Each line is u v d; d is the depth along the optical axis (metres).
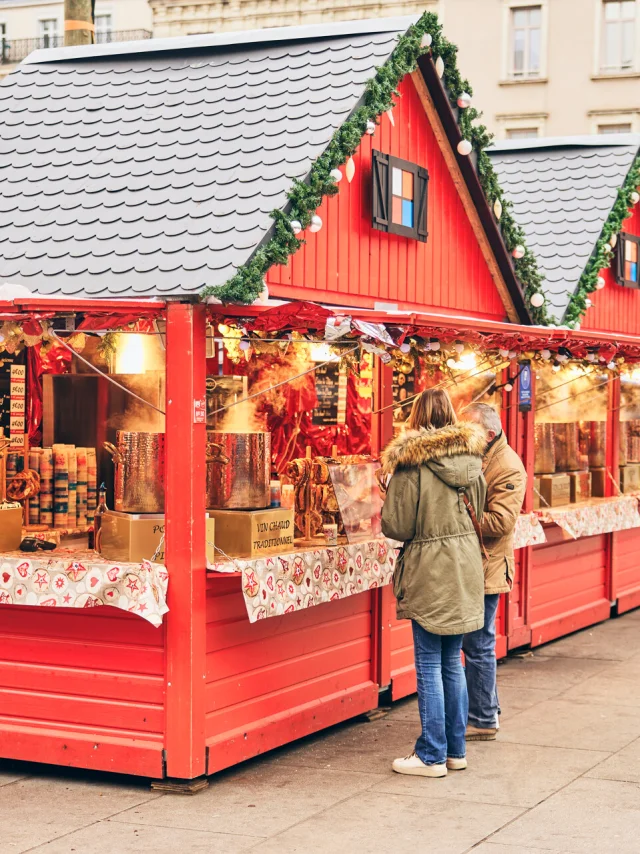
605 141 11.94
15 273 6.17
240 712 6.06
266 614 5.87
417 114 8.02
